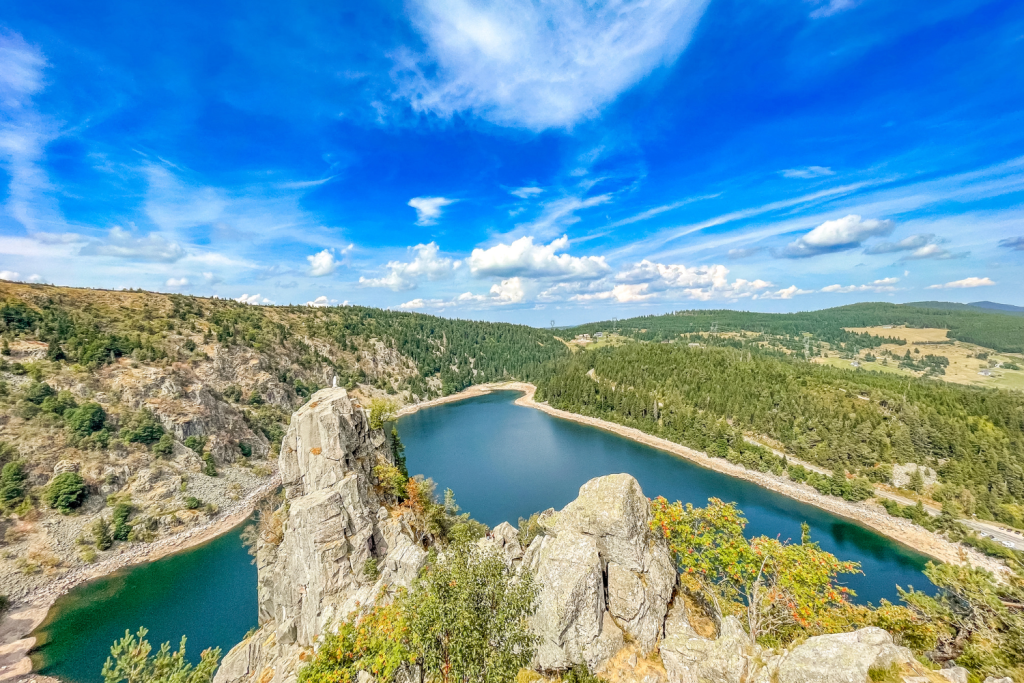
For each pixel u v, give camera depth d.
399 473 67.31
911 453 129.88
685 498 126.19
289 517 52.09
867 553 95.50
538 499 127.88
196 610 76.38
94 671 63.69
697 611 34.78
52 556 85.75
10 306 146.50
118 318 181.00
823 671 19.66
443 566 20.62
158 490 109.88
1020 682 24.69
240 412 162.50
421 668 22.17
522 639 19.89
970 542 95.19
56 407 113.19
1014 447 124.25
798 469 136.88
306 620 46.41
